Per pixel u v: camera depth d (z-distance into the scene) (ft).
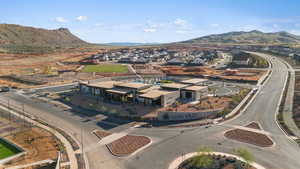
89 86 304.71
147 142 170.60
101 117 226.99
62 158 147.43
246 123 204.54
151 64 644.27
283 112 231.50
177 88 268.41
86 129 197.57
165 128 197.57
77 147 163.63
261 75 438.81
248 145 163.02
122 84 293.23
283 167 134.62
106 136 182.70
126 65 626.64
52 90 344.90
